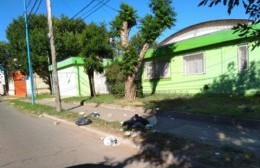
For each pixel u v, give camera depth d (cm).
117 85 2077
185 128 994
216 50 1661
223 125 992
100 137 988
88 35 2342
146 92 2250
